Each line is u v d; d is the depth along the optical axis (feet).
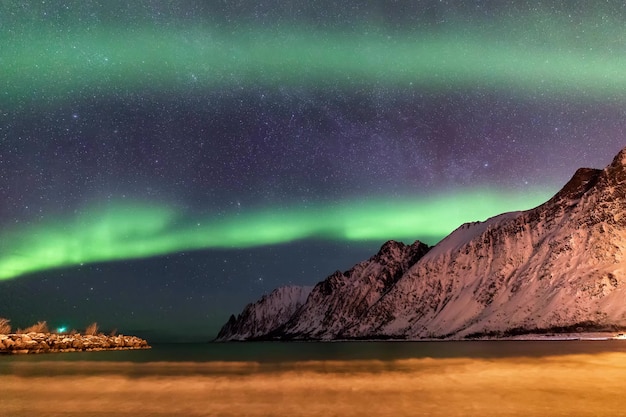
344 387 106.01
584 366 141.79
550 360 165.27
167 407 86.33
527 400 88.43
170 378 123.54
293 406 86.17
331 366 157.17
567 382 108.27
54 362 171.63
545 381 110.22
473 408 82.23
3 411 83.56
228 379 120.88
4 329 248.11
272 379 120.37
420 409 82.17
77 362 171.63
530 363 153.79
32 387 109.50
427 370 137.80
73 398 95.66
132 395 98.53
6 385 112.68
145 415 79.97
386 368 146.72
